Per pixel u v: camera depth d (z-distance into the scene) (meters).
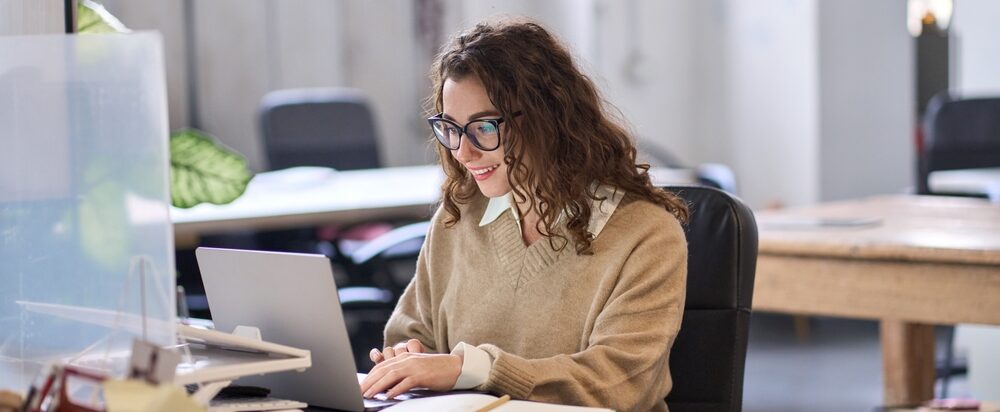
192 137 1.69
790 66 6.39
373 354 1.76
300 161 4.83
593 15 6.65
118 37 1.26
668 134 6.91
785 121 6.45
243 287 1.47
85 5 1.70
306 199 3.78
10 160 1.36
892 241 2.80
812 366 4.68
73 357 1.33
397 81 6.41
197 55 5.78
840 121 6.35
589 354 1.60
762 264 2.98
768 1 6.50
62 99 1.31
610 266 1.72
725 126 6.80
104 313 1.29
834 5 6.30
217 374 1.24
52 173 1.33
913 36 6.74
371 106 6.34
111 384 1.06
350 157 4.95
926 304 2.72
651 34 6.82
